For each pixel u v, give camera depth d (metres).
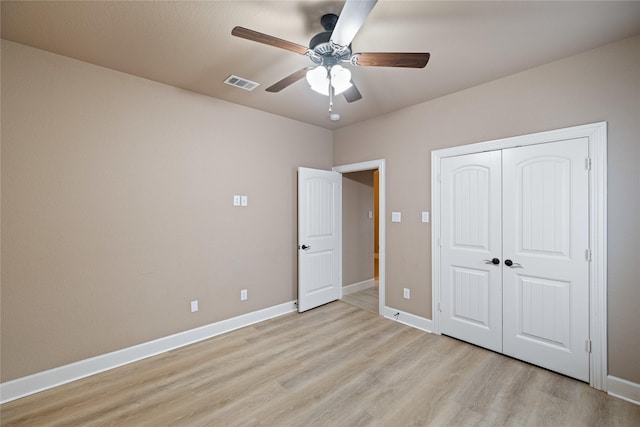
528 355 2.52
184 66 2.46
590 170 2.20
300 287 3.76
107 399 2.08
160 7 1.73
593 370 2.19
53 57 2.23
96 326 2.43
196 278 2.99
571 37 2.04
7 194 2.07
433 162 3.13
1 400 2.04
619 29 1.94
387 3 1.68
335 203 4.25
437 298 3.12
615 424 1.82
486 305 2.78
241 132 3.34
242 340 3.00
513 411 1.94
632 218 2.05
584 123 2.23
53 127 2.23
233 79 2.70
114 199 2.51
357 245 4.83
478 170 2.81
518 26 1.91
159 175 2.75
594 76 2.19
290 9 1.76
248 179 3.40
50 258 2.23
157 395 2.12
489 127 2.73
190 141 2.95
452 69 2.49
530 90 2.49
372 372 2.40
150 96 2.70
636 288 2.03
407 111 3.38
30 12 1.76
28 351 2.14
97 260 2.43
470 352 2.72
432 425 1.82
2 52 2.05
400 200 3.45
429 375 2.36
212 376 2.35
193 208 2.97
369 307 4.00
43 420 1.88
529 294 2.52
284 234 3.76
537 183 2.46
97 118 2.43
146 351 2.67
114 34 2.00
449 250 3.03
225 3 1.70
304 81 2.74
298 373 2.39
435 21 1.85
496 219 2.70
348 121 3.91
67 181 2.29
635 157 2.03
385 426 1.82
